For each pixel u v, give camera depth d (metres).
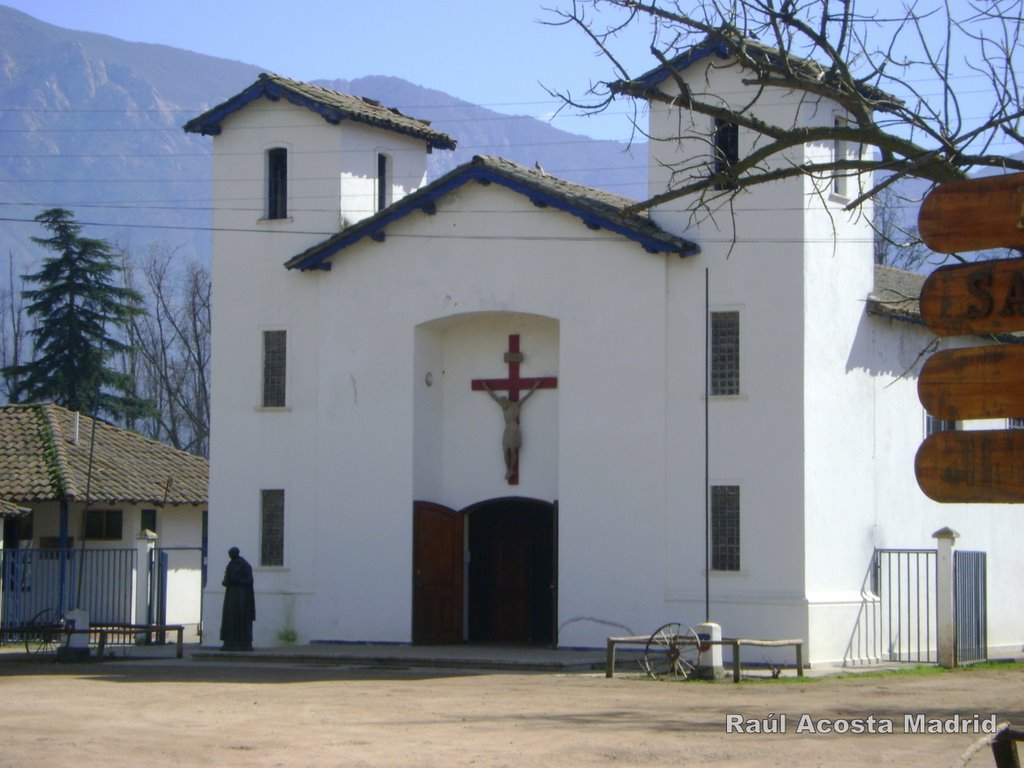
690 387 25.53
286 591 28.62
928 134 12.80
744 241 25.33
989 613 30.11
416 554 27.64
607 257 26.34
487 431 28.27
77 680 21.47
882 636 26.28
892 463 27.33
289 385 29.14
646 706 17.45
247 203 29.94
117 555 33.66
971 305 5.92
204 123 30.16
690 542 25.31
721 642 21.45
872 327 26.92
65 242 56.94
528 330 27.94
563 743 13.72
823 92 13.45
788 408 24.80
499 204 27.36
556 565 26.31
